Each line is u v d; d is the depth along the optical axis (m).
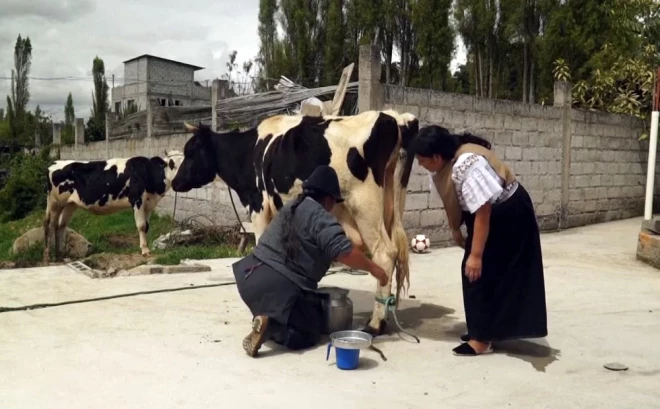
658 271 8.02
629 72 15.68
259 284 4.38
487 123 10.85
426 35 26.72
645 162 15.12
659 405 3.54
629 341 4.79
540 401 3.59
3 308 5.75
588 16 19.75
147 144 16.48
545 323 4.25
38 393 3.70
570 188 12.96
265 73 35.06
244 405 3.51
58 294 6.44
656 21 17.12
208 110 15.13
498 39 26.22
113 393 3.70
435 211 10.12
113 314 5.58
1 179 25.73
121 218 15.98
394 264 4.91
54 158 23.81
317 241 4.25
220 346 4.64
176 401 3.57
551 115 12.25
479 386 3.83
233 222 12.34
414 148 4.36
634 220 14.34
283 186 4.97
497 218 4.25
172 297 6.29
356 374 4.04
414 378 3.97
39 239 11.05
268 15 36.28
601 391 3.75
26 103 53.28
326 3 32.28
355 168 4.76
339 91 9.20
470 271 4.22
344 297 4.93
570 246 10.21
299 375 4.01
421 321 5.42
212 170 5.95
